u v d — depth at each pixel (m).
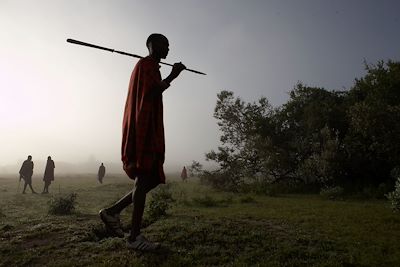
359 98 20.77
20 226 6.14
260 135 20.53
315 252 4.64
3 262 4.31
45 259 4.38
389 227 6.74
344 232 6.05
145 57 4.07
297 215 7.97
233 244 4.90
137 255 4.16
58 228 5.71
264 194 16.77
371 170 17.69
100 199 13.57
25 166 16.97
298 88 22.33
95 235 5.55
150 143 3.85
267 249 4.77
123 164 4.02
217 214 7.83
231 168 20.73
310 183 18.97
